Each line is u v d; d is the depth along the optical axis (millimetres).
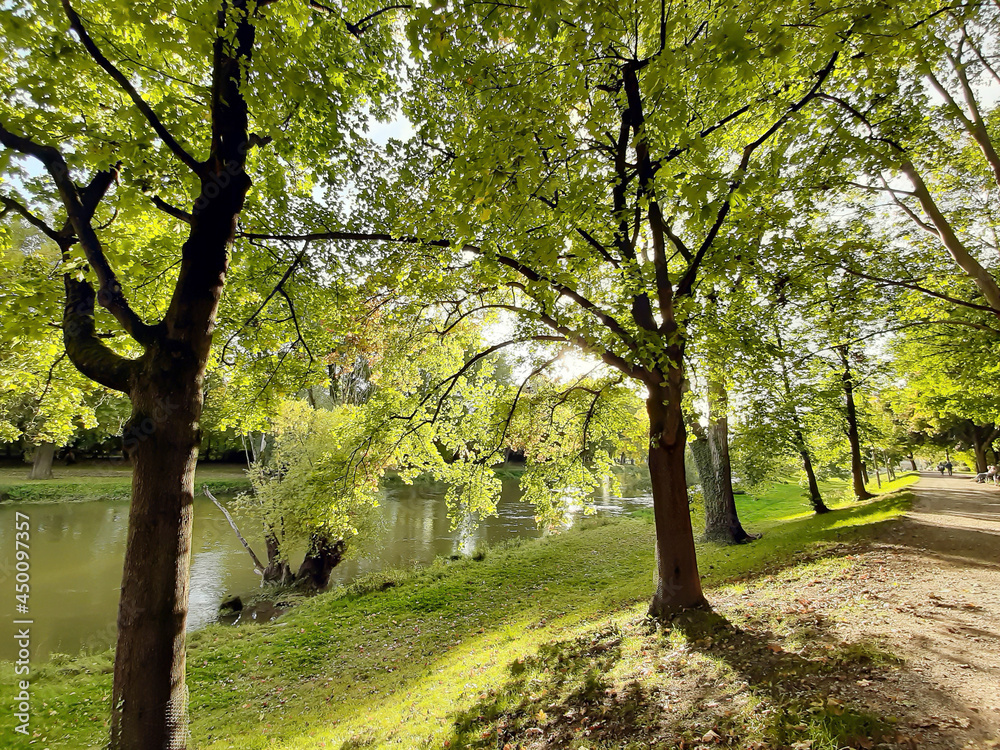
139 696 3791
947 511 15297
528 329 8102
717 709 4406
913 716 3666
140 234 7195
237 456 52656
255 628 13305
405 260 7789
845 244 8789
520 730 5102
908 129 6910
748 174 5105
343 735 6652
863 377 17453
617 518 26109
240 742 7523
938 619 5953
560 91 4750
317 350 9023
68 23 4773
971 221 12406
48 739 7867
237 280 8195
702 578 11766
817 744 3445
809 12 4375
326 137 6930
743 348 6930
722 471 16766
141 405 4246
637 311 7887
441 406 10273
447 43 4375
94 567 18859
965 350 13148
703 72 3957
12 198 5184
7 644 12523
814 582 8656
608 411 10125
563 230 5922
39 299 5148
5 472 35719
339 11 6254
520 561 17906
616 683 5570
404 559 21000
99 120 5969
